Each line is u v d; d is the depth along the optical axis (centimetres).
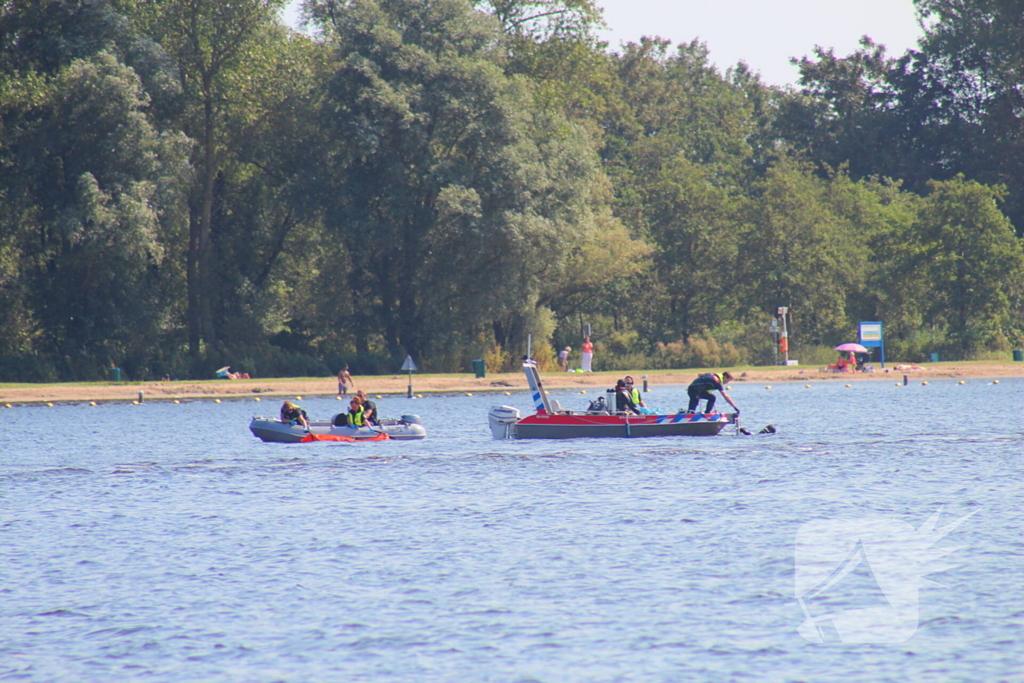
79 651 4884
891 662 4600
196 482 9825
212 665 4691
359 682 4481
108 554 6681
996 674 4444
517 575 6034
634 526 7356
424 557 6488
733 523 7388
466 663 4669
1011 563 6081
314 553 6631
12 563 6469
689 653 4753
